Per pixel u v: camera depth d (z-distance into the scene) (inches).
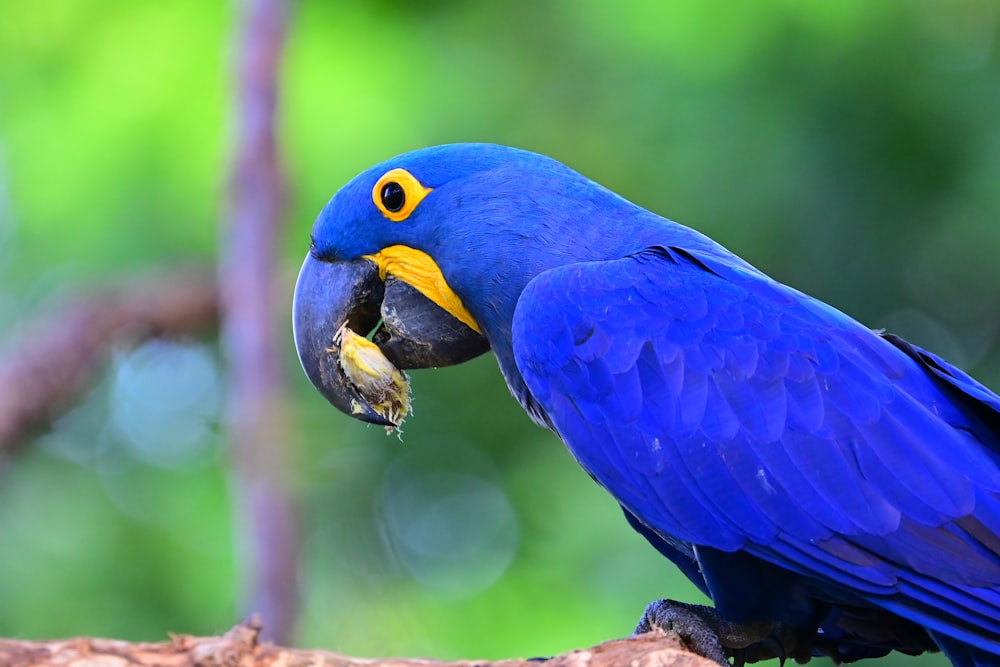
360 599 526.0
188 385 564.4
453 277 292.2
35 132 470.6
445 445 555.2
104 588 510.6
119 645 195.6
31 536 519.8
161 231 465.4
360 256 301.1
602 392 264.2
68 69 473.4
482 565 526.3
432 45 494.9
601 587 450.3
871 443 246.5
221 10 465.1
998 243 489.4
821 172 477.4
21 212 474.3
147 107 459.8
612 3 477.4
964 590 235.0
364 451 545.6
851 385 252.1
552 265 286.2
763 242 484.7
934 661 473.7
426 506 556.1
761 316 262.5
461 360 303.3
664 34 466.0
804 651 271.0
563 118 488.4
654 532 283.0
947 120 481.4
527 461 519.8
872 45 469.1
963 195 487.8
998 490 241.0
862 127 477.7
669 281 271.0
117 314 444.1
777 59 466.3
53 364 432.1
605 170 482.6
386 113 469.1
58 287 480.4
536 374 272.5
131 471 544.1
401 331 298.2
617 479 262.5
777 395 253.1
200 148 456.8
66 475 542.0
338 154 460.1
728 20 458.9
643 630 260.7
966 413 253.9
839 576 244.4
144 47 464.1
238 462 341.4
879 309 507.2
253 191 350.9
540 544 484.4
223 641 197.8
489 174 294.4
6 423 424.2
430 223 294.4
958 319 516.1
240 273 348.2
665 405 258.8
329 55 470.0
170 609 504.4
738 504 251.0
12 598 504.1
